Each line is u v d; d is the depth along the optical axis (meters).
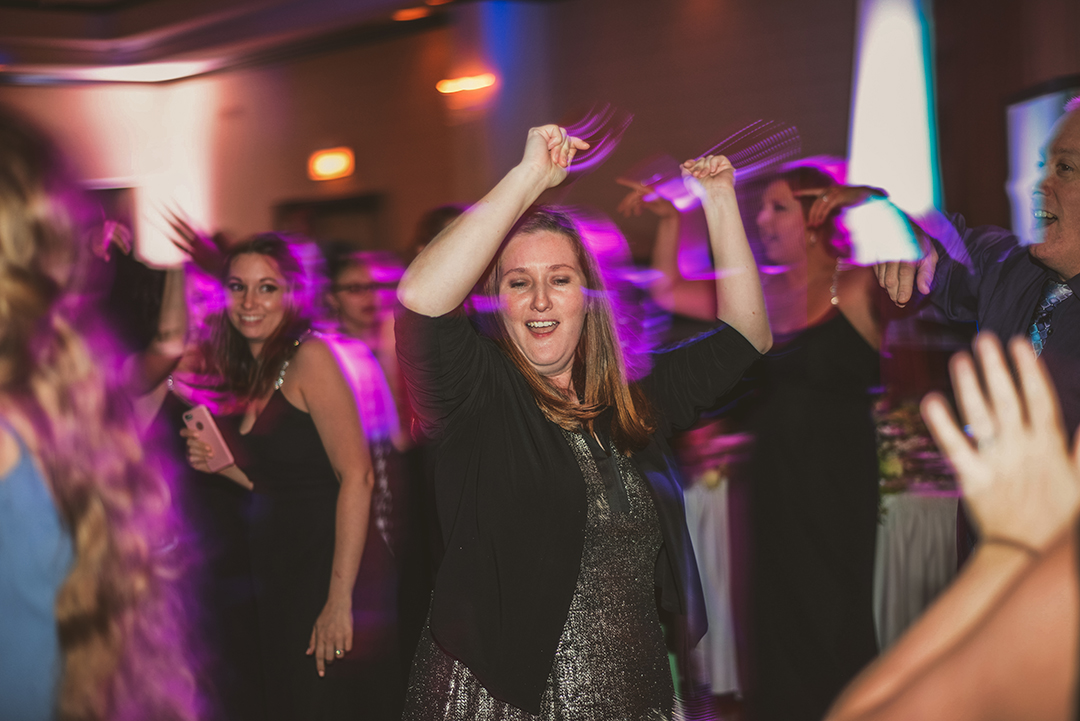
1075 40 4.01
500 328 1.66
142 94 8.81
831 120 4.99
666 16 5.69
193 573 2.58
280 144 8.13
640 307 3.13
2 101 8.38
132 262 2.84
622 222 5.76
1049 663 0.47
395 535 2.70
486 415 1.61
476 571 1.55
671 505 1.69
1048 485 0.62
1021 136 4.18
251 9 7.45
